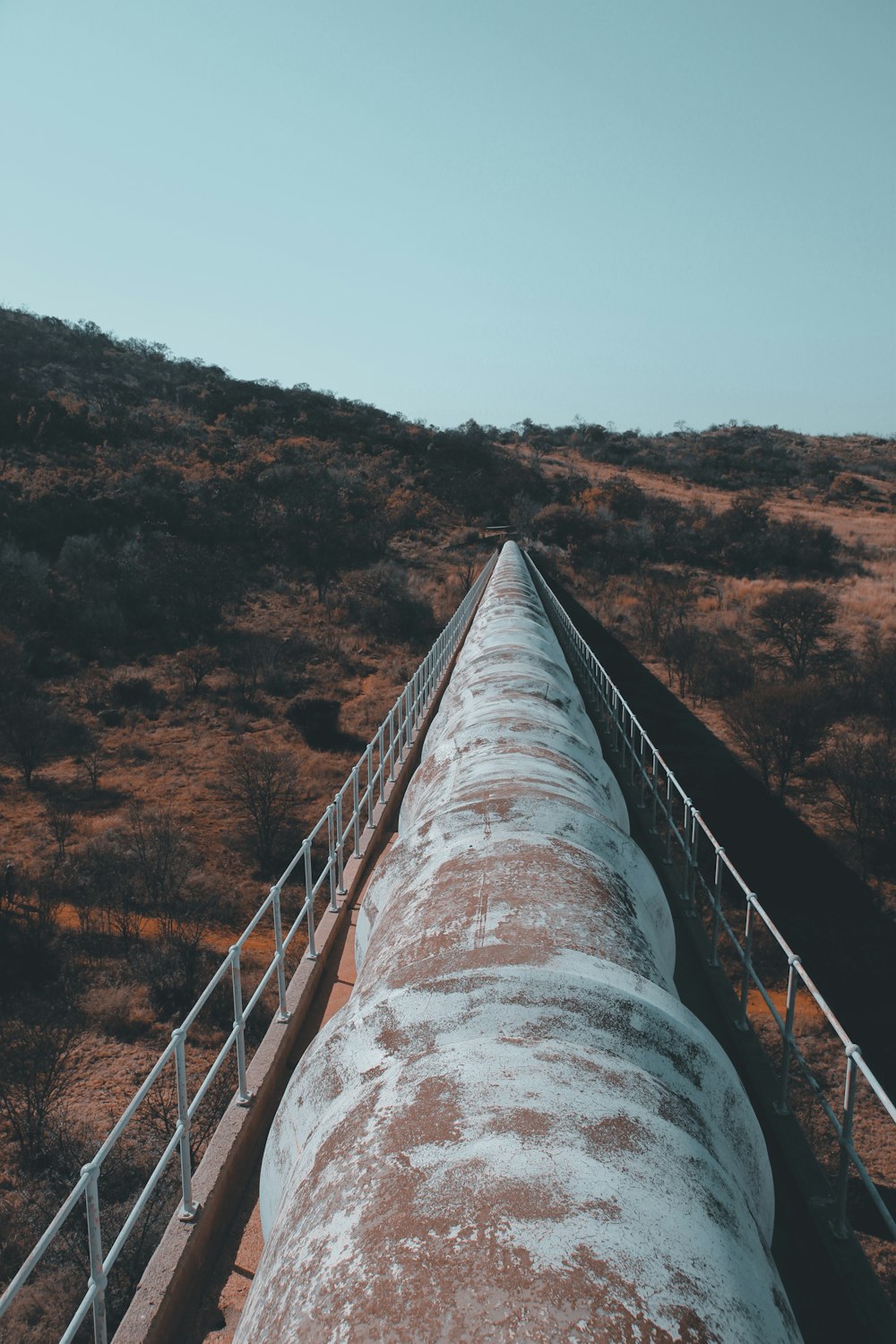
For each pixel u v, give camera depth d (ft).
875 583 157.38
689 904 19.80
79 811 83.66
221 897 68.08
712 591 152.05
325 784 88.74
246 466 215.31
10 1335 32.63
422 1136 6.91
